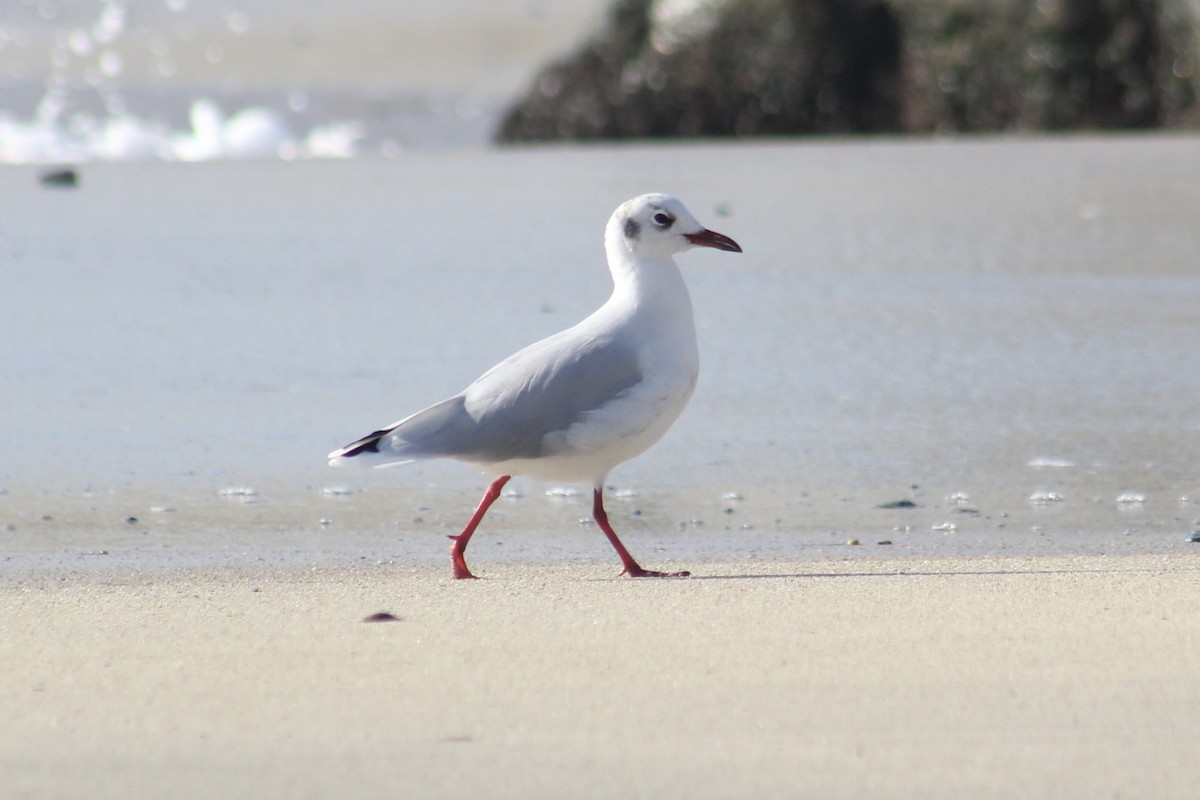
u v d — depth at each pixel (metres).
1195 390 14.38
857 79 39.41
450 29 55.84
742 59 39.53
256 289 18.45
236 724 6.21
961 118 38.62
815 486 11.71
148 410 13.64
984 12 38.69
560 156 31.61
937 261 20.23
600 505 9.62
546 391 9.41
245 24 56.47
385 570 9.43
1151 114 37.56
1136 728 6.11
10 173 28.56
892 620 7.69
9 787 5.60
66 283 18.67
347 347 15.80
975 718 6.22
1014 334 16.45
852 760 5.80
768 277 19.22
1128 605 7.93
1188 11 37.53
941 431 13.14
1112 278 19.19
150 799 5.49
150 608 8.17
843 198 25.08
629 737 6.04
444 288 18.50
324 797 5.50
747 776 5.65
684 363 9.73
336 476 12.04
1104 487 11.60
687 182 27.06
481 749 5.92
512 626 7.64
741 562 9.59
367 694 6.57
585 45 40.94
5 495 11.33
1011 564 9.20
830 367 15.20
